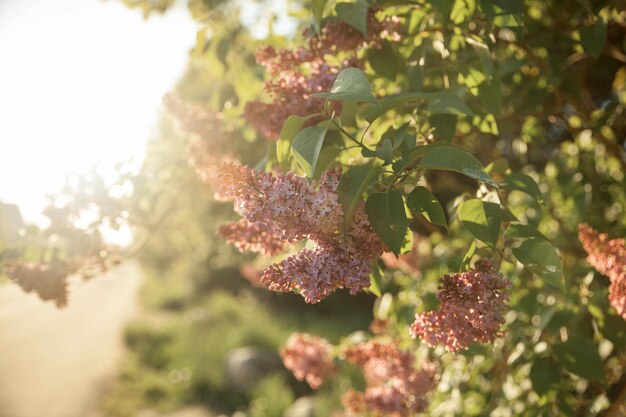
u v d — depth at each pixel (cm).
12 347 1145
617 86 313
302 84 185
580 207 282
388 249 146
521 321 256
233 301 1695
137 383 987
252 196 138
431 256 325
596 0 236
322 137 145
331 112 177
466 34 198
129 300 1864
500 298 154
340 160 172
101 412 866
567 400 247
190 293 1900
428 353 273
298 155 145
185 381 998
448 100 163
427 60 211
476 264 158
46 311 1511
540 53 263
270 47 197
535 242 162
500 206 165
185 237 1389
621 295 170
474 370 281
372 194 143
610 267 177
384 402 262
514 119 277
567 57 269
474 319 152
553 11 257
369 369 288
